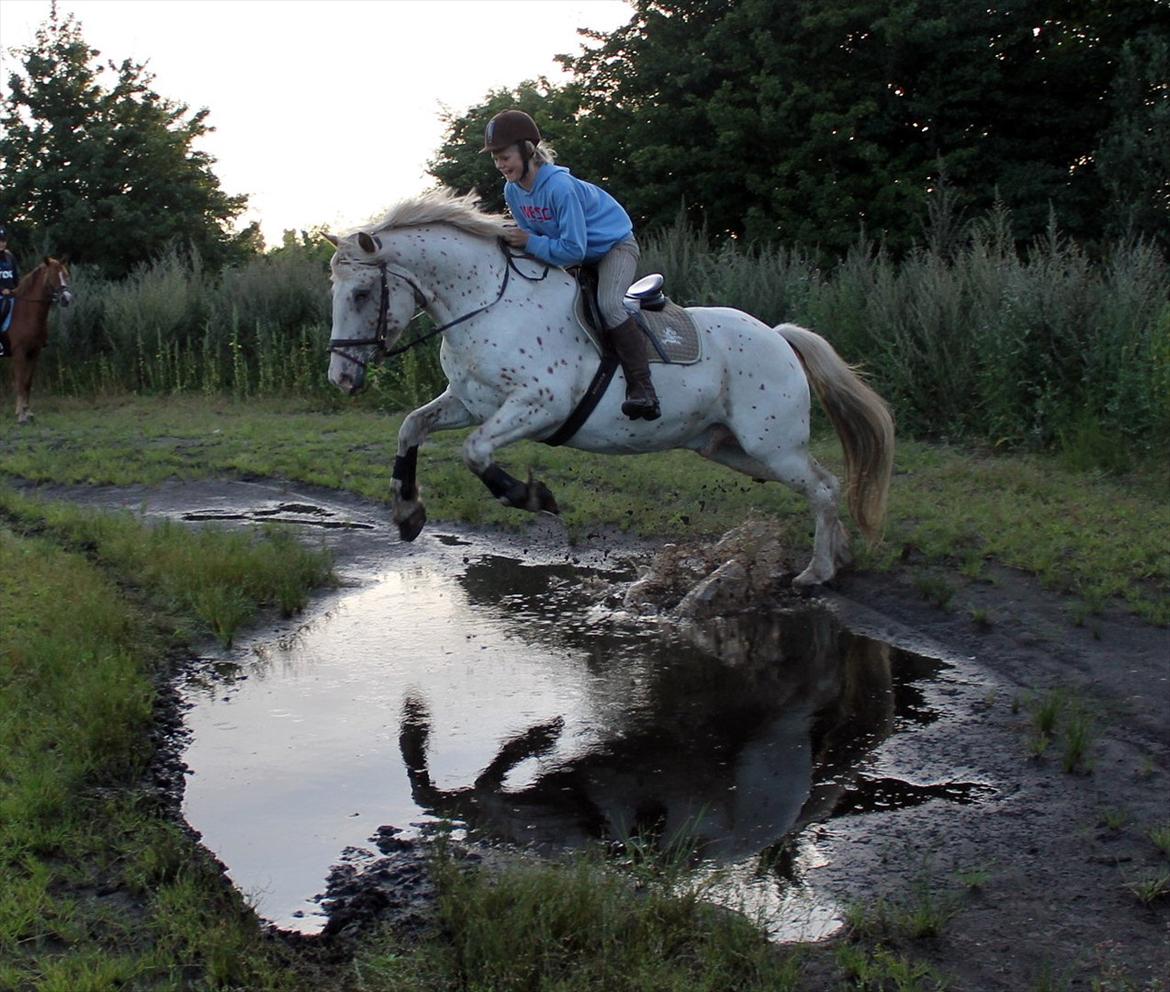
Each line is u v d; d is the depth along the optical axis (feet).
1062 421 37.17
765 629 22.52
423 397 51.34
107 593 22.31
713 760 16.88
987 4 64.85
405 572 26.63
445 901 12.31
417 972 11.54
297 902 13.07
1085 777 15.94
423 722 18.24
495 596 24.80
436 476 35.09
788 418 23.08
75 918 12.34
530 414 20.66
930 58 67.36
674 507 30.83
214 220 94.38
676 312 22.06
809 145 65.87
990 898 12.95
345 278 20.26
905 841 14.33
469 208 20.75
